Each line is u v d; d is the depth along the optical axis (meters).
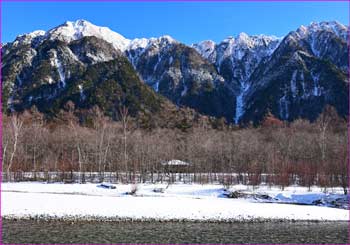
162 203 48.72
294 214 44.88
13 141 86.50
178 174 79.88
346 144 92.75
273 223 40.91
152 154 89.75
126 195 57.06
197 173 81.12
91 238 32.56
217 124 159.00
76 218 40.31
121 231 35.59
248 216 43.41
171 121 154.25
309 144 99.88
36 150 93.06
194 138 106.25
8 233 33.59
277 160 82.00
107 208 44.78
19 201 47.12
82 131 104.31
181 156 94.94
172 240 32.66
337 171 67.81
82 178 72.31
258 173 69.38
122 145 95.81
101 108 160.12
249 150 96.19
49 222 38.41
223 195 58.34
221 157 90.75
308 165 74.38
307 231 37.31
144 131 121.38
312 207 49.88
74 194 56.62
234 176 74.56
